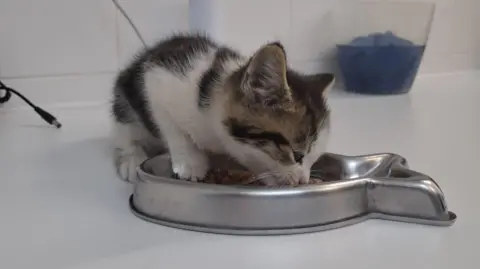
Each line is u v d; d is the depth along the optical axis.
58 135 0.75
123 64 0.88
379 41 1.09
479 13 1.39
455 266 0.37
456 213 0.46
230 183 0.52
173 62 0.57
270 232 0.42
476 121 0.86
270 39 1.05
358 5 1.11
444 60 1.37
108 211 0.47
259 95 0.51
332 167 0.54
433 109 0.96
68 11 0.89
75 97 0.92
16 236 0.42
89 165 0.61
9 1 0.85
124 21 0.93
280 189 0.42
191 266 0.37
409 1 1.22
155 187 0.45
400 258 0.38
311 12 1.10
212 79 0.54
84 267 0.37
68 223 0.44
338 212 0.44
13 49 0.86
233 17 1.00
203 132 0.54
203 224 0.43
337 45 1.13
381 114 0.91
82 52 0.91
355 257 0.38
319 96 0.55
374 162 0.53
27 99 0.83
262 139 0.52
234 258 0.38
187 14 0.99
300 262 0.38
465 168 0.59
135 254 0.39
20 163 0.61
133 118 0.60
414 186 0.44
